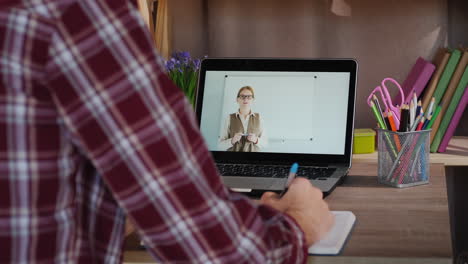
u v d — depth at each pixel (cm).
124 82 61
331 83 142
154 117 62
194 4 183
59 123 62
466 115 180
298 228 78
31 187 61
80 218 66
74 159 64
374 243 97
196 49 185
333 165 140
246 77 146
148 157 62
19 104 59
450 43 178
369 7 178
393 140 127
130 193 63
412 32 178
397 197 121
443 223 105
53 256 63
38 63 60
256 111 145
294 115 143
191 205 64
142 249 96
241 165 143
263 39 182
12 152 60
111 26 61
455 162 151
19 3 59
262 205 78
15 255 61
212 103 147
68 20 60
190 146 65
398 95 167
